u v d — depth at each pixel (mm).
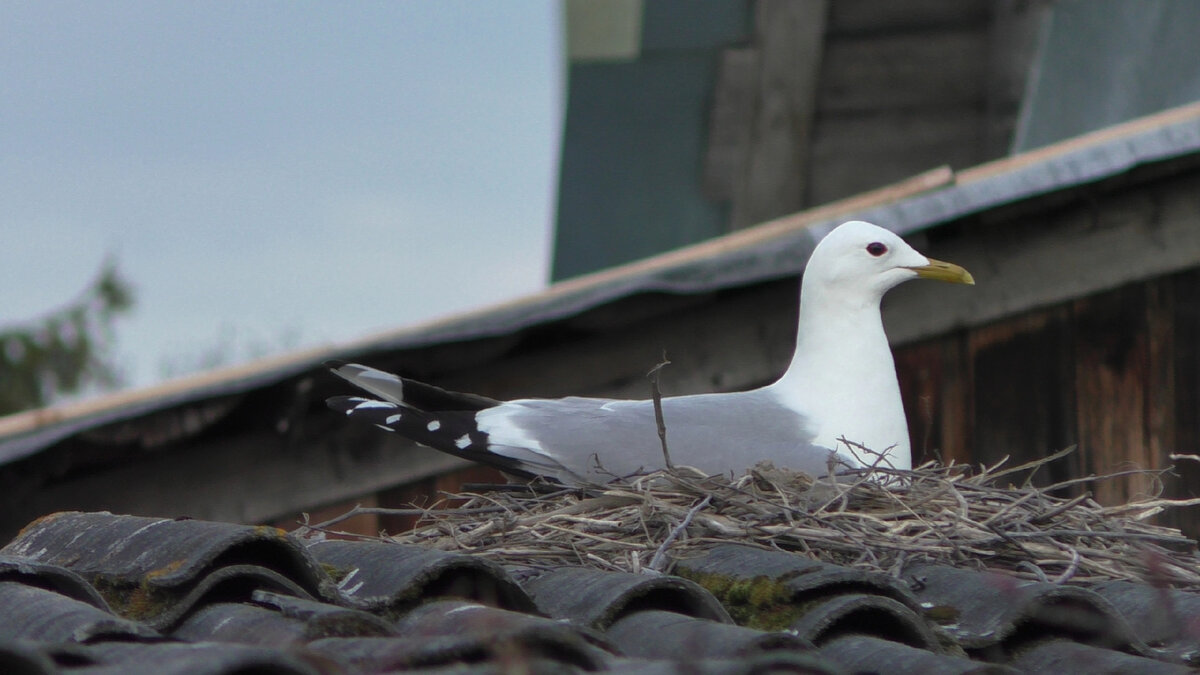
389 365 10992
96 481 11273
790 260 11117
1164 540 6918
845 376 9125
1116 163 11461
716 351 11492
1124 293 11844
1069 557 6730
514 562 6688
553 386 11367
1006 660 5871
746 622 5770
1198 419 11758
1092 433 11695
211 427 11117
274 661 4027
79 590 5520
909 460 9219
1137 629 6086
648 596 5699
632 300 11164
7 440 10656
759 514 6781
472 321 10867
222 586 5508
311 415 11180
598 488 7410
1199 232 11883
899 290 11688
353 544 6367
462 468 11305
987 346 11727
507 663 4145
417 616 5480
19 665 4004
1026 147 15836
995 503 7262
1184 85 15469
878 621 5695
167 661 4277
